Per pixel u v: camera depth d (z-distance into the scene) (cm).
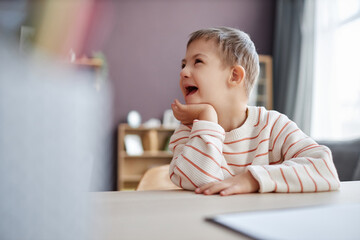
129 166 409
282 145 77
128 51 426
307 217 30
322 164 59
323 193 53
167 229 28
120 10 427
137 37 430
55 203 14
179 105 74
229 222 28
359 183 66
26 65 12
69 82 13
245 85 80
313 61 403
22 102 12
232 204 41
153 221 30
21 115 13
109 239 25
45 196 14
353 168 183
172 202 42
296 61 426
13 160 13
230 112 79
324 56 396
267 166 57
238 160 77
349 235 24
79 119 13
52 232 14
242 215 30
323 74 395
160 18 440
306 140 72
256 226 27
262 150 76
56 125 13
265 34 477
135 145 402
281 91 443
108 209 36
